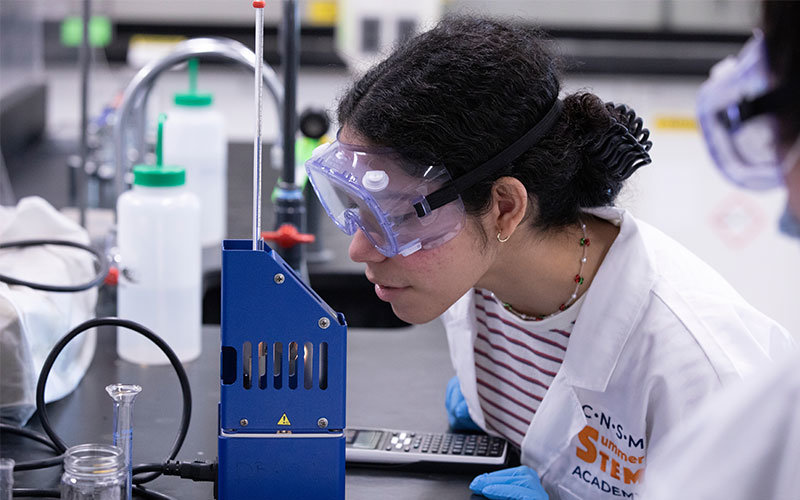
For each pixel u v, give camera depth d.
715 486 0.80
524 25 1.34
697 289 1.35
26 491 1.22
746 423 0.80
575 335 1.37
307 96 4.42
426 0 4.16
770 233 4.39
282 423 1.17
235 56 2.17
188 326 1.73
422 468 1.37
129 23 4.60
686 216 4.46
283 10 2.09
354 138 1.22
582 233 1.37
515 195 1.24
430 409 1.60
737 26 4.70
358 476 1.36
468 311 1.52
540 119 1.25
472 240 1.25
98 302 1.95
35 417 1.49
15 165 3.01
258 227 1.18
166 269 1.69
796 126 0.63
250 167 3.11
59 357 1.53
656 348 1.30
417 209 1.19
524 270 1.36
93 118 3.18
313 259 2.26
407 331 1.96
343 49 4.29
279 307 1.14
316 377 1.16
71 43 4.32
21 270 1.58
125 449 1.15
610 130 1.29
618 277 1.34
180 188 1.71
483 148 1.20
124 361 1.73
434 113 1.18
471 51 1.21
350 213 1.23
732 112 0.78
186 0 4.76
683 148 4.44
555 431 1.43
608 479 1.41
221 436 1.17
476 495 1.31
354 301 2.23
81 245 1.74
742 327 1.29
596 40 4.61
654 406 1.31
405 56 1.23
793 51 0.62
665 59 4.41
